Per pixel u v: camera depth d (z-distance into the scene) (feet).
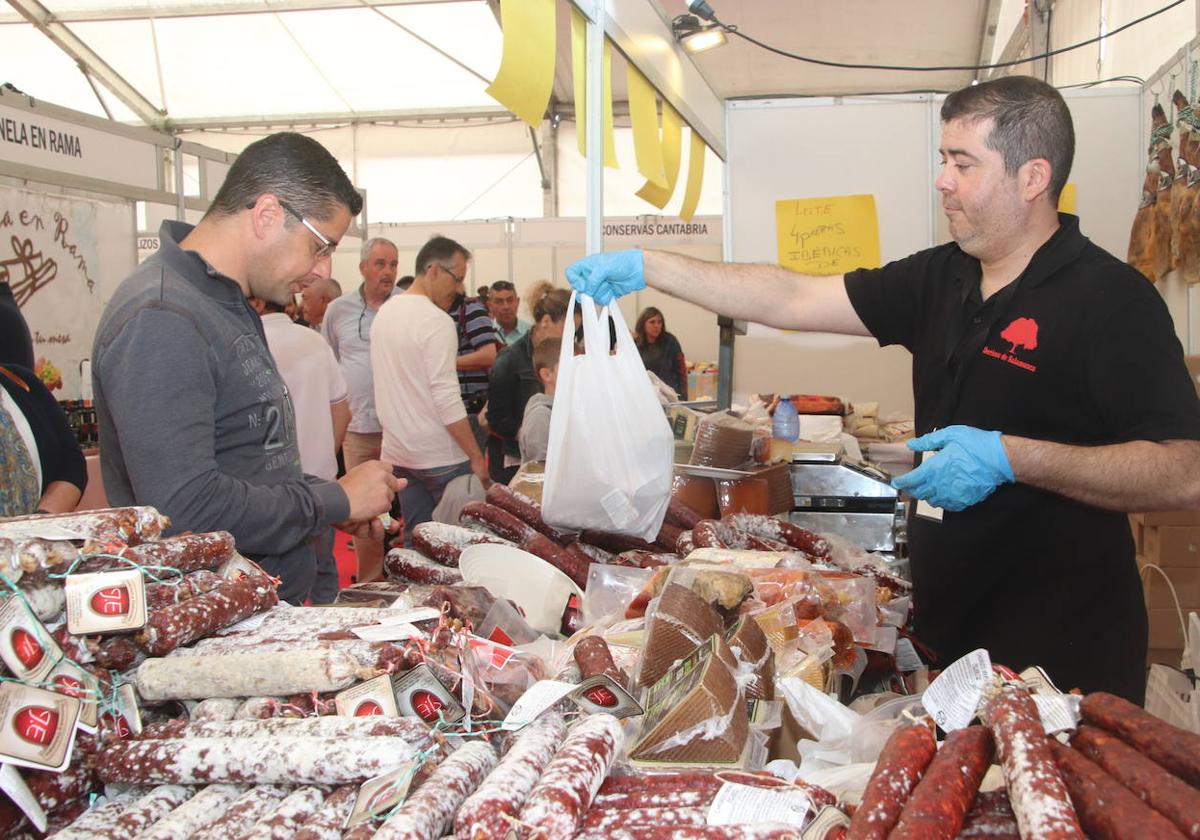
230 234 5.97
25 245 13.38
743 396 13.42
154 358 5.36
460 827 3.04
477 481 11.82
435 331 13.51
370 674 3.90
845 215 13.25
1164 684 9.20
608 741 3.55
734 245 13.53
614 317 7.28
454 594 5.25
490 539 7.10
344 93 39.09
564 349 7.04
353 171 41.81
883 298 7.54
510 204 41.68
